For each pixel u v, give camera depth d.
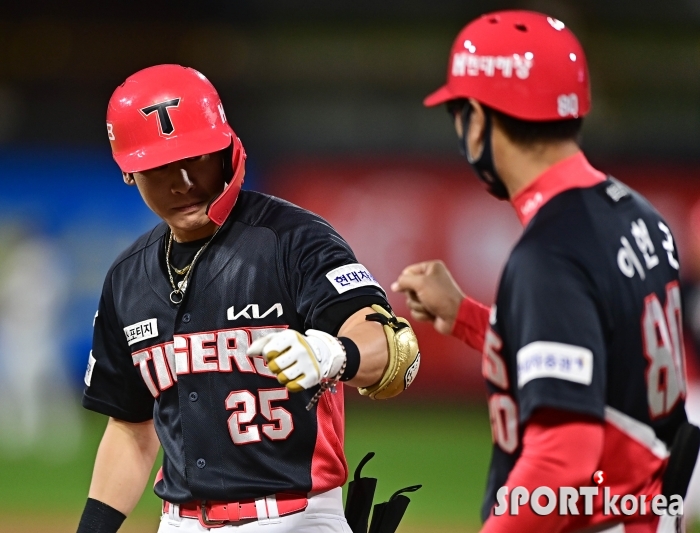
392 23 61.78
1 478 35.38
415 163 48.81
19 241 45.84
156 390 11.63
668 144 48.75
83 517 12.41
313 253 10.84
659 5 61.03
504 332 8.55
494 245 48.06
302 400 10.91
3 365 44.25
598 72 56.66
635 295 8.39
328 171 49.59
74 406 45.56
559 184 8.64
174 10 60.34
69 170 46.78
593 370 7.93
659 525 8.78
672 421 8.88
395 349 10.12
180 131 10.81
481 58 8.70
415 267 11.93
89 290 46.53
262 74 56.72
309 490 11.01
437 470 35.34
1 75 54.53
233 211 11.41
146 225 47.06
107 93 54.12
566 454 7.90
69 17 59.38
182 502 11.38
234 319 11.02
